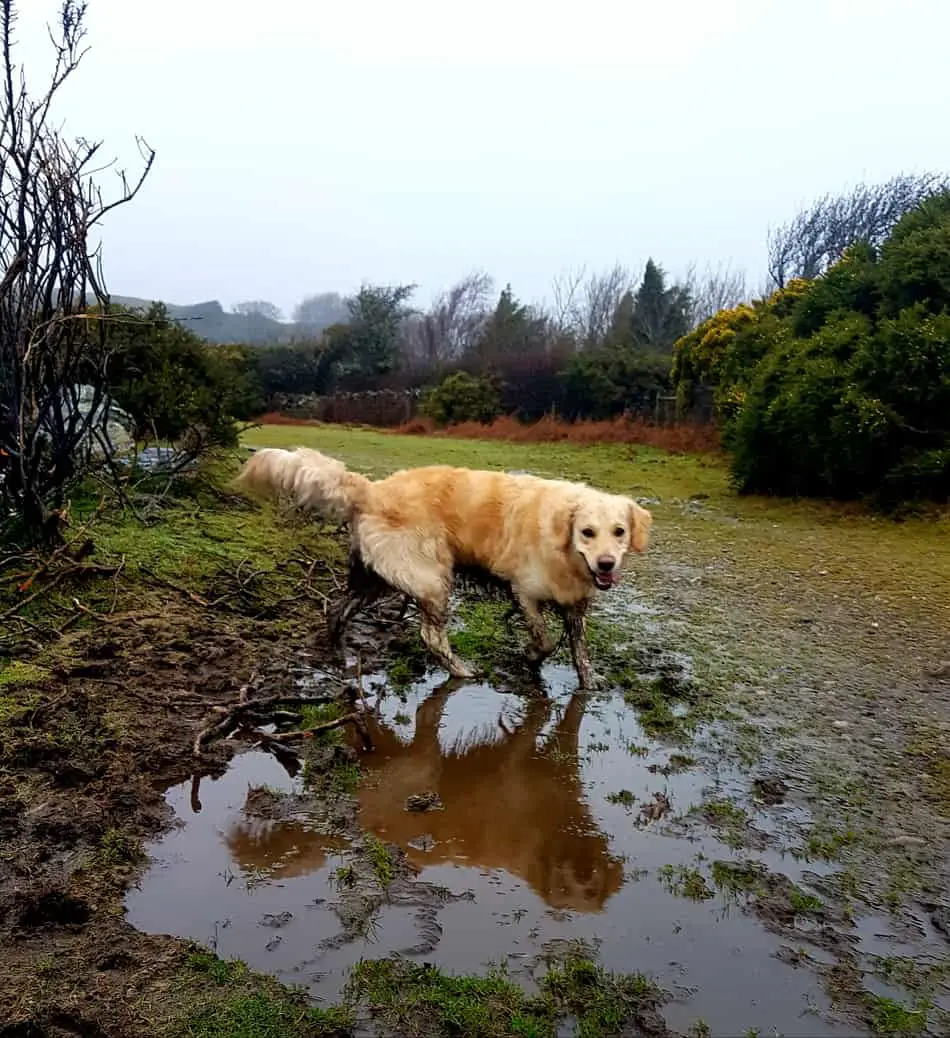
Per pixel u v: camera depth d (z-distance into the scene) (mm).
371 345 17500
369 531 2502
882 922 1469
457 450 9180
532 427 11141
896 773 1985
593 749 2102
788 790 1900
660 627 3045
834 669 2646
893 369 4961
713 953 1386
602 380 12281
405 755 2061
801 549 4332
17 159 2570
